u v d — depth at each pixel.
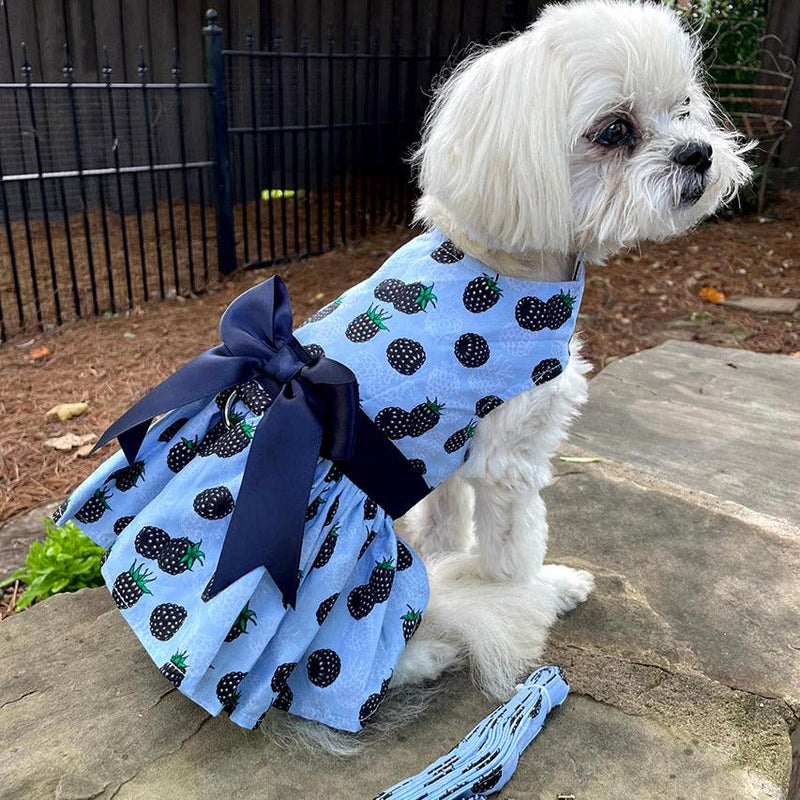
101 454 0.82
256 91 1.75
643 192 0.39
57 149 1.73
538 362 0.43
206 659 0.37
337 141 1.82
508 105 0.38
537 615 0.47
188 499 0.40
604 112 0.39
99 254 1.50
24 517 0.72
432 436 0.42
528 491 0.47
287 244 1.55
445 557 0.54
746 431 0.81
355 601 0.42
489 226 0.40
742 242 1.48
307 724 0.43
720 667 0.47
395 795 0.37
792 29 1.63
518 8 1.58
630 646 0.49
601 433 0.80
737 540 0.60
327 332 0.43
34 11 1.68
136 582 0.41
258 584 0.39
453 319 0.42
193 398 0.41
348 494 0.41
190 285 1.33
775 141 1.59
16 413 0.91
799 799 0.45
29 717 0.44
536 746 0.42
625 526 0.62
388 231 1.64
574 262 0.45
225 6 1.70
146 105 1.25
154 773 0.41
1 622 0.51
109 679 0.47
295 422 0.38
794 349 1.06
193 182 1.82
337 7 1.73
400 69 1.75
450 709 0.44
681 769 0.40
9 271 1.40
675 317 1.18
